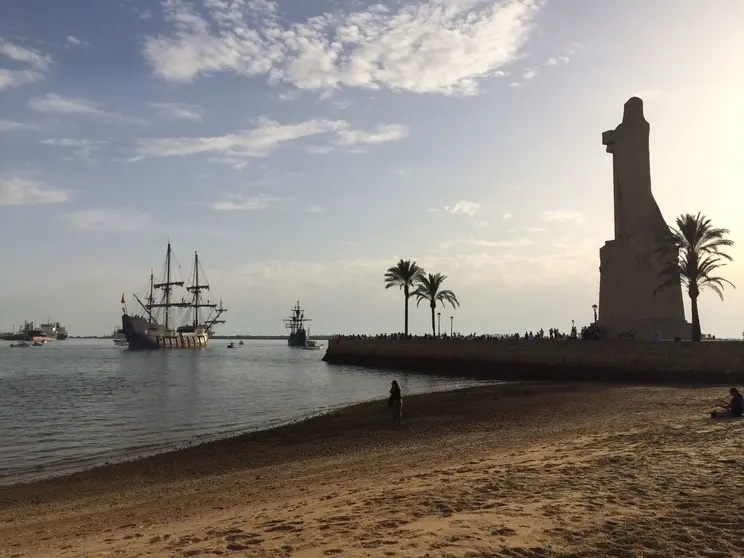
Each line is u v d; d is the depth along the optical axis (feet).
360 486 42.50
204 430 96.07
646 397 99.30
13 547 34.86
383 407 107.14
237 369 299.99
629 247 177.47
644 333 171.32
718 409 70.49
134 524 38.91
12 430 98.48
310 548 24.81
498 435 67.46
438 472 42.86
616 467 38.34
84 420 110.22
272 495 44.34
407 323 272.10
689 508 28.40
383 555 23.08
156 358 452.76
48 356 498.28
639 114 184.85
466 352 215.51
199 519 37.40
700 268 148.87
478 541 24.29
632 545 23.70
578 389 124.88
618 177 185.57
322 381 204.03
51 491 56.54
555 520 27.04
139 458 72.54
